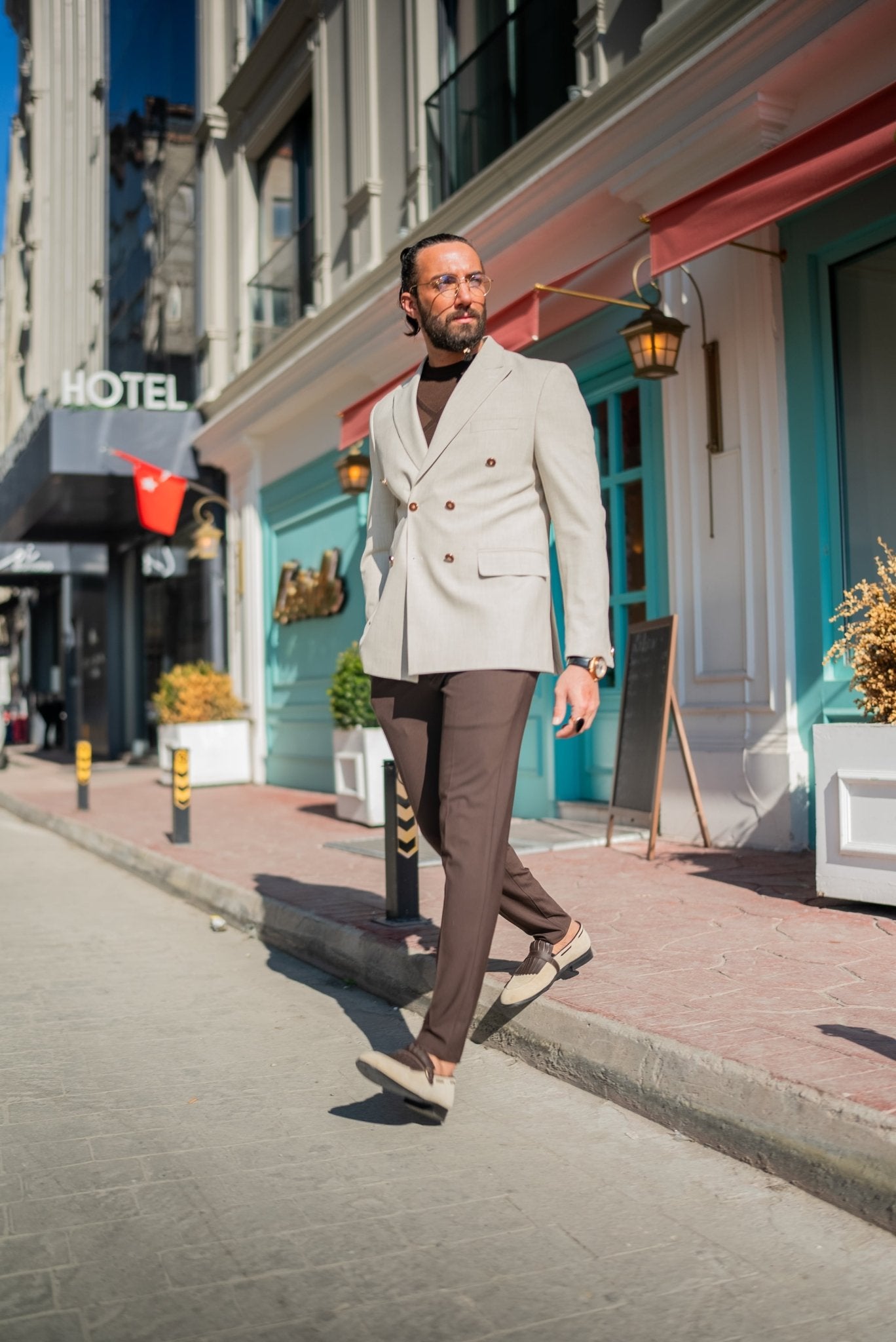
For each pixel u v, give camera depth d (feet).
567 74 26.89
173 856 25.21
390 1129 9.75
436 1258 7.36
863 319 19.35
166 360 55.47
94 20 74.90
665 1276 7.10
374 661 10.09
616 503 25.54
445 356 10.09
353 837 26.91
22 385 107.04
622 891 17.47
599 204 24.23
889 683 15.23
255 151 46.65
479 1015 12.42
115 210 65.41
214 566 50.52
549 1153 9.15
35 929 19.67
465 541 9.66
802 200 15.61
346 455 36.37
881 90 14.64
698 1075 9.54
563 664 10.31
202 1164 8.99
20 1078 11.30
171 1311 6.69
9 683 94.07
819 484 19.85
